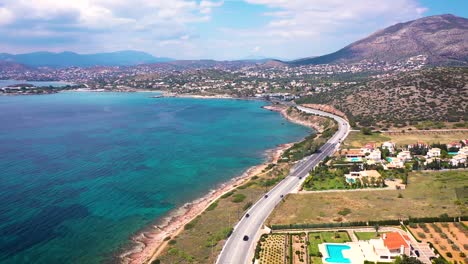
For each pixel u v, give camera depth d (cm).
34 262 9900
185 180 16638
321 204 12525
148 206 13688
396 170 15762
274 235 10425
